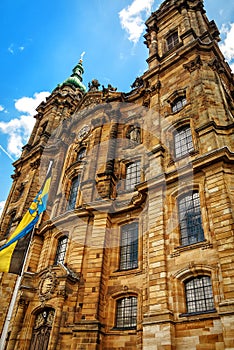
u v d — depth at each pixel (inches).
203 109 975.0
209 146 853.2
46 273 943.0
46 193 1080.2
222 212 697.0
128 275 840.9
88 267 872.9
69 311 826.2
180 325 643.5
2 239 1387.8
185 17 1466.5
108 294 832.9
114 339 753.0
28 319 903.7
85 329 748.6
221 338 585.3
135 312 784.3
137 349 701.3
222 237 664.4
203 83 1055.6
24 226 937.5
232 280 605.0
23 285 961.5
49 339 815.7
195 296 682.2
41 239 1163.9
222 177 746.8
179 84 1179.3
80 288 861.8
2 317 1063.0
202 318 621.3
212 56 1184.8
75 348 730.8
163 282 708.0
